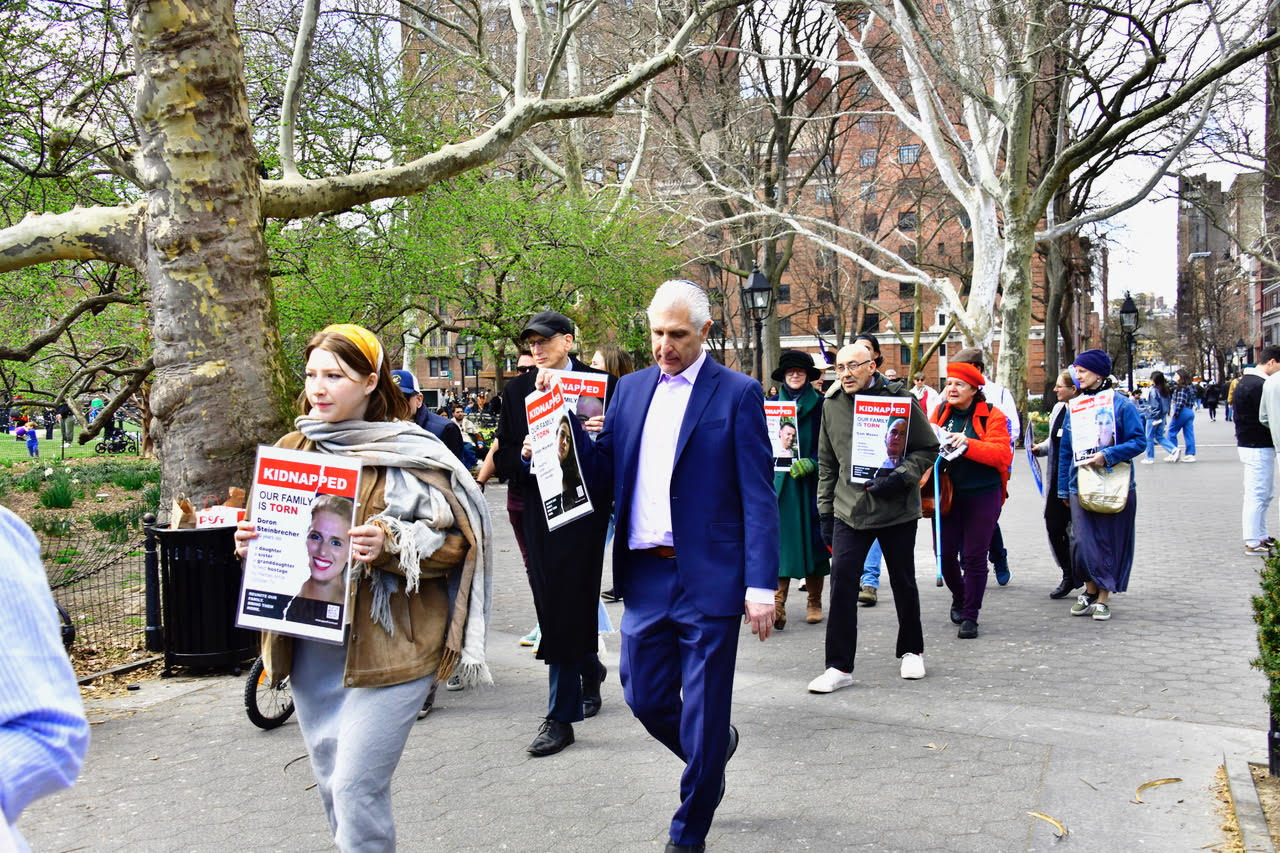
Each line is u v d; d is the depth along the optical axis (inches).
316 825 163.5
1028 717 206.8
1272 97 802.8
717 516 143.6
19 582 58.1
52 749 56.6
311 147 605.0
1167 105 657.0
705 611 141.2
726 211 1263.5
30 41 394.3
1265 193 1096.2
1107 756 182.5
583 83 914.7
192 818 167.0
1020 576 384.2
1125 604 320.8
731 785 175.0
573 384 192.1
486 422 1184.8
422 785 178.9
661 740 152.4
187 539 254.1
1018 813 159.0
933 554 440.8
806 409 300.8
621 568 151.3
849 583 233.8
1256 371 404.5
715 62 1074.7
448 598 122.3
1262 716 203.8
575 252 813.2
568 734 197.2
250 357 293.7
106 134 418.3
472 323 866.8
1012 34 693.9
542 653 192.9
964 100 810.8
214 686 247.9
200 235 287.7
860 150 1608.0
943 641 279.9
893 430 229.1
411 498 118.2
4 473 808.9
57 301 563.8
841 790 170.9
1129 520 297.4
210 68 284.5
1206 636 273.6
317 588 113.8
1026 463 916.6
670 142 986.7
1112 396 290.4
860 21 1022.4
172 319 289.9
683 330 143.3
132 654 277.7
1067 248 1508.4
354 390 123.0
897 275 852.6
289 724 217.6
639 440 149.3
